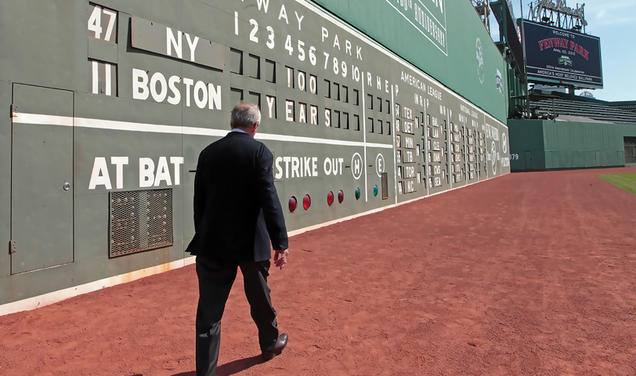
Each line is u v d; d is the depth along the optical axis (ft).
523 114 155.63
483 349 8.93
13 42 11.37
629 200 40.50
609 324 10.16
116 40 14.25
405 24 45.09
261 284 7.89
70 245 12.69
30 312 11.34
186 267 16.74
